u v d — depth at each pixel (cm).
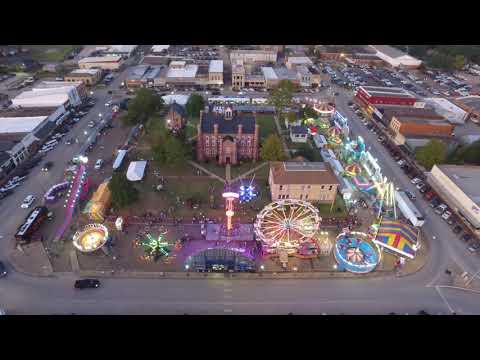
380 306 6606
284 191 9162
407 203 9125
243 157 11419
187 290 6762
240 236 7912
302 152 11738
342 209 9200
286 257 7294
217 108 12794
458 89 19525
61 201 9144
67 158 11250
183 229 8281
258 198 9512
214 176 10494
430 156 10694
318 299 6688
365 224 8750
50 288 6688
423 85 19875
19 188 9631
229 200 7650
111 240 7769
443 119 13200
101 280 6888
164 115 14538
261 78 18575
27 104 13725
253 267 7188
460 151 11425
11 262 7250
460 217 8706
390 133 13325
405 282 7162
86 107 15225
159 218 8575
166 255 7512
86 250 7269
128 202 8562
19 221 8406
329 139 12631
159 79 17988
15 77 18650
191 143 12162
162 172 10594
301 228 7619
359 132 13838
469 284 7194
